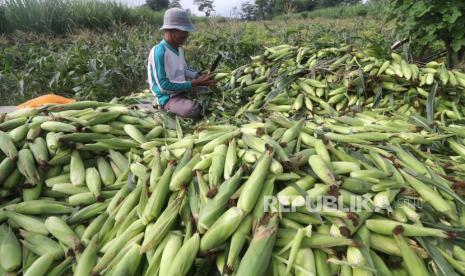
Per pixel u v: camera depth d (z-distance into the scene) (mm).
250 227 1578
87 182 2207
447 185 1881
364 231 1561
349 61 3619
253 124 2293
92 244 1764
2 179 2090
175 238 1639
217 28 9109
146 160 2268
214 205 1625
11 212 1984
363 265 1431
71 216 2002
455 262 1484
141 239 1716
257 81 3904
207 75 3852
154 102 4188
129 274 1604
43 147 2285
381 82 3328
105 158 2428
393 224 1529
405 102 3225
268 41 8172
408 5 4246
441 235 1530
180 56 3957
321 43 4168
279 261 1508
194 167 1890
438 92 3199
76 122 2484
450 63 4352
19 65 8484
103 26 14164
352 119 2727
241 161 1908
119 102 4258
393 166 1925
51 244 1859
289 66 3885
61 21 13477
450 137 2512
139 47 7922
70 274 1764
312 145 2041
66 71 6855
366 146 2086
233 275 1446
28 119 2539
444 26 3979
